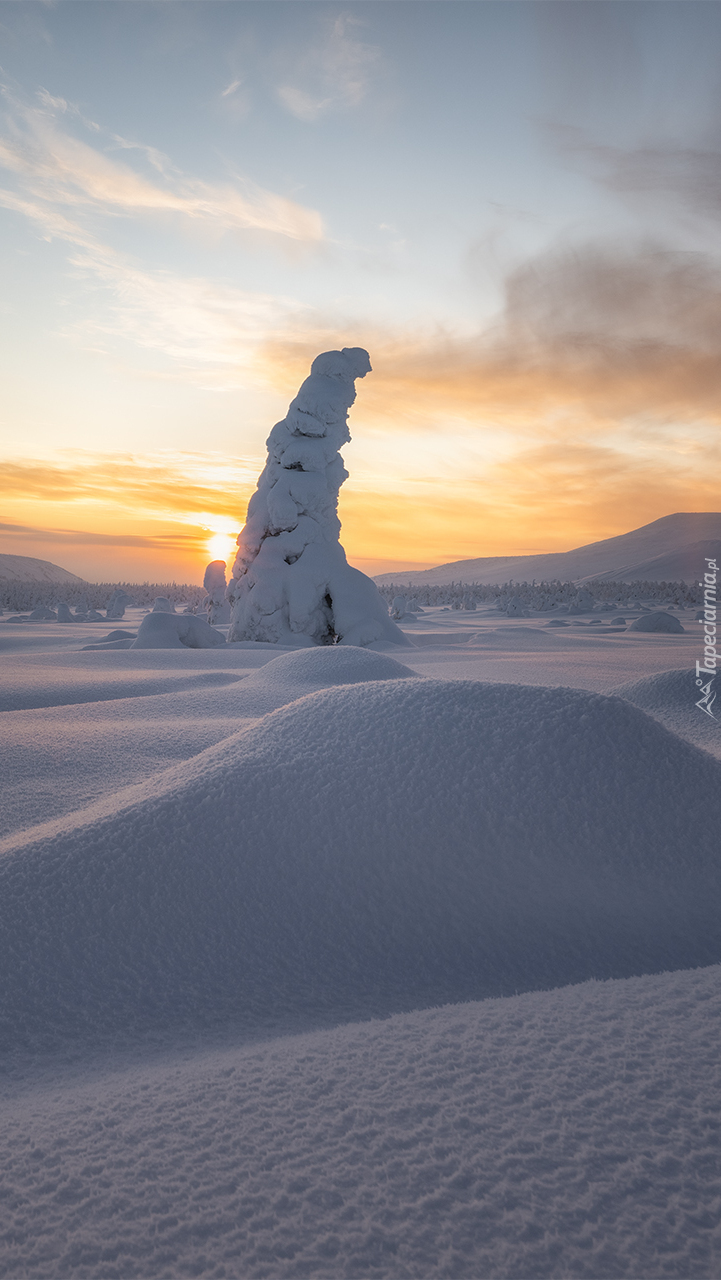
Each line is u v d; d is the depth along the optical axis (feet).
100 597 347.97
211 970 11.37
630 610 226.38
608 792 14.21
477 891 12.63
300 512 82.94
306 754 15.60
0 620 171.73
